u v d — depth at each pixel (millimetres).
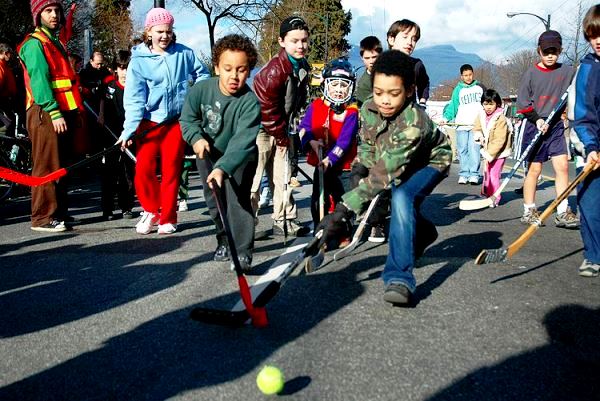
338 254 3789
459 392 2439
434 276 4086
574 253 4828
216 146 4266
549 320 3248
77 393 2471
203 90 4195
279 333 3061
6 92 7898
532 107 6305
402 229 3432
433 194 8680
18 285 4004
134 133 5516
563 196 3920
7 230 5973
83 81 7270
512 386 2492
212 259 4621
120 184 6727
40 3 5738
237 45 3975
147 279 4090
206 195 4383
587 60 4230
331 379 2549
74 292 3824
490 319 3252
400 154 3408
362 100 5801
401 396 2406
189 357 2791
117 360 2777
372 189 3393
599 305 3508
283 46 5066
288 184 5383
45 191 5852
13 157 8406
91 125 7258
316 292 3727
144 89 5500
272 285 3113
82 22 26156
